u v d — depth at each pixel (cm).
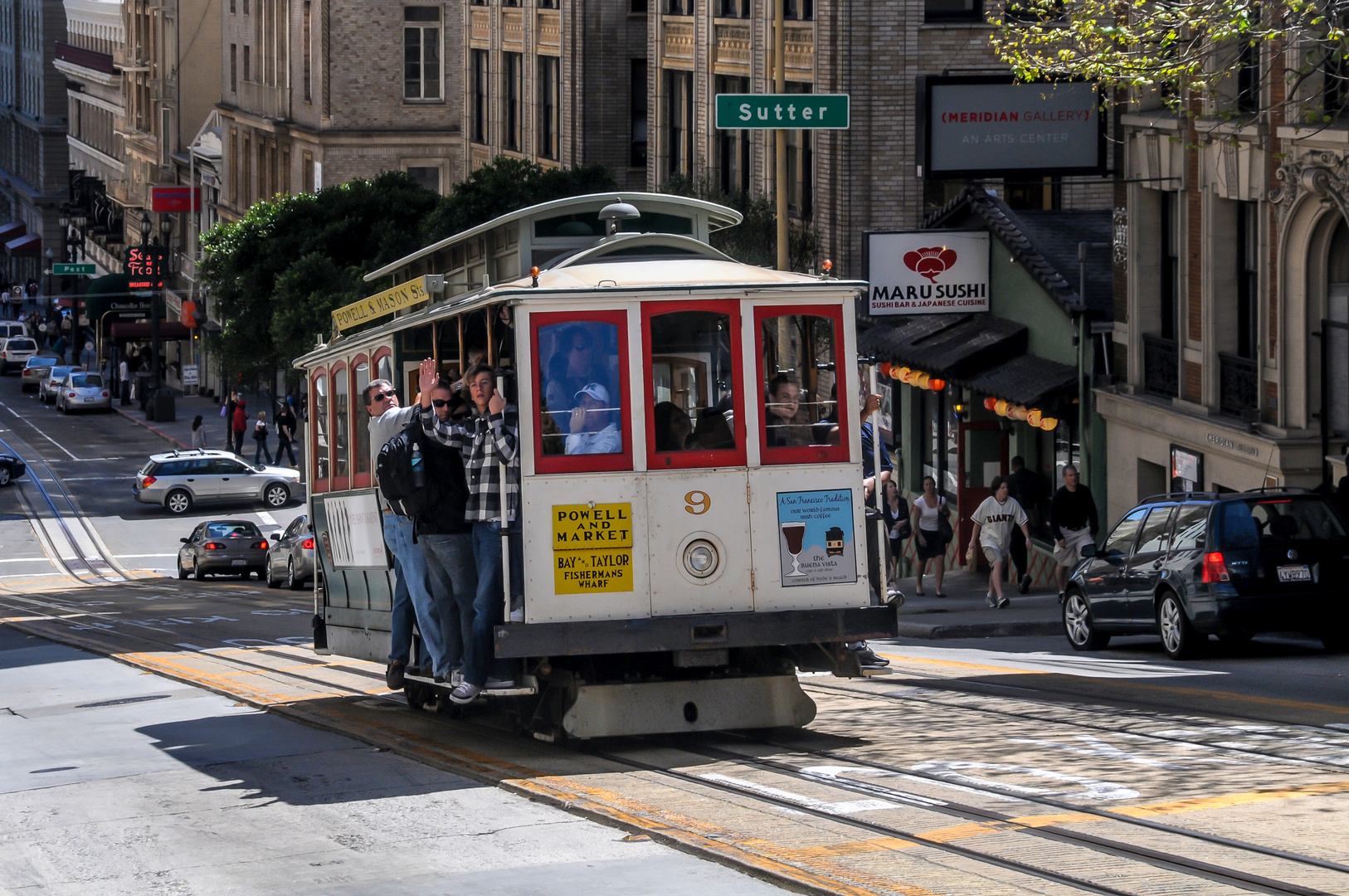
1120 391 3038
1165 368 2912
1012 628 2569
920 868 910
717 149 4706
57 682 2334
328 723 1622
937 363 3375
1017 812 1048
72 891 1000
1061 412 3195
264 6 8994
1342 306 2448
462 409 1367
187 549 4969
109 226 13062
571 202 1510
